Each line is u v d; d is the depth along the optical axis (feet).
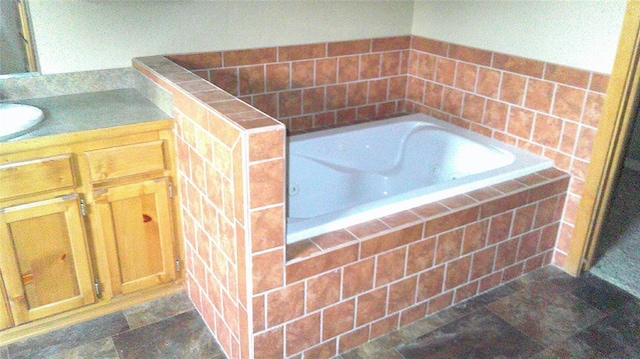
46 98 7.12
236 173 5.15
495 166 8.45
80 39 7.11
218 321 6.57
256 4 8.23
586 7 7.28
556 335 6.97
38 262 6.31
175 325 6.99
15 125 6.23
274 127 4.97
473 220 7.01
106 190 6.45
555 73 7.82
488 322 7.18
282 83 8.95
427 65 9.92
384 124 9.55
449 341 6.81
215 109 5.48
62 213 6.24
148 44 7.62
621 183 12.02
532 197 7.60
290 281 5.69
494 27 8.56
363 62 9.71
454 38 9.29
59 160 6.01
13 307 6.35
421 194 6.91
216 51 8.14
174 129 6.65
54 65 7.06
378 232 6.18
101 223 6.56
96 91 7.49
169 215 7.06
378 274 6.39
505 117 8.71
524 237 7.88
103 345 6.58
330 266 5.91
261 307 5.62
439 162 9.30
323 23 9.00
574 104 7.69
